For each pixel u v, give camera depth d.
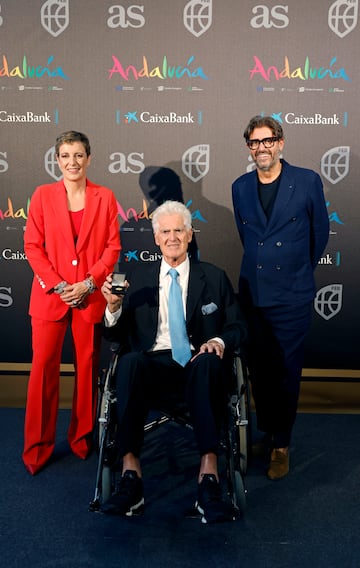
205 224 3.49
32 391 2.90
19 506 2.59
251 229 2.84
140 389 2.42
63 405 3.65
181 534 2.40
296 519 2.51
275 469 2.86
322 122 3.36
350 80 3.32
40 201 2.84
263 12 3.27
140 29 3.30
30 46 3.33
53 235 2.83
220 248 3.51
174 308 2.66
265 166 2.70
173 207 2.65
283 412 2.90
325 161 3.40
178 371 2.66
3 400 3.63
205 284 2.72
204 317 2.71
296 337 2.85
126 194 3.46
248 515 2.54
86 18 3.30
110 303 2.54
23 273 3.55
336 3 3.25
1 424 3.41
